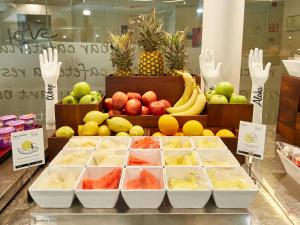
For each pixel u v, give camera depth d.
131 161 1.01
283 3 3.16
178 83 1.54
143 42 1.58
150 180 0.88
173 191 0.79
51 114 1.53
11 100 3.02
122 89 1.54
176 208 0.82
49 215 0.79
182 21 3.05
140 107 1.40
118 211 0.81
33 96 3.03
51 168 0.92
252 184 0.84
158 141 1.18
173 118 1.30
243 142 1.10
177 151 1.07
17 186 1.04
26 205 0.97
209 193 0.80
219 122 1.39
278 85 3.27
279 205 0.96
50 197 0.80
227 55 1.83
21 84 3.00
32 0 2.88
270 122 3.30
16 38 2.92
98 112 1.33
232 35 1.81
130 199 0.80
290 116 1.57
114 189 0.81
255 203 0.97
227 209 0.82
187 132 1.27
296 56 1.75
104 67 2.95
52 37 2.96
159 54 1.58
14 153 0.98
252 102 1.48
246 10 3.18
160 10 3.04
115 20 3.03
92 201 0.81
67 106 1.35
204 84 1.76
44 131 1.56
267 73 1.44
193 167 0.94
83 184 0.85
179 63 1.63
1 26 2.88
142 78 1.53
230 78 1.87
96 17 3.00
